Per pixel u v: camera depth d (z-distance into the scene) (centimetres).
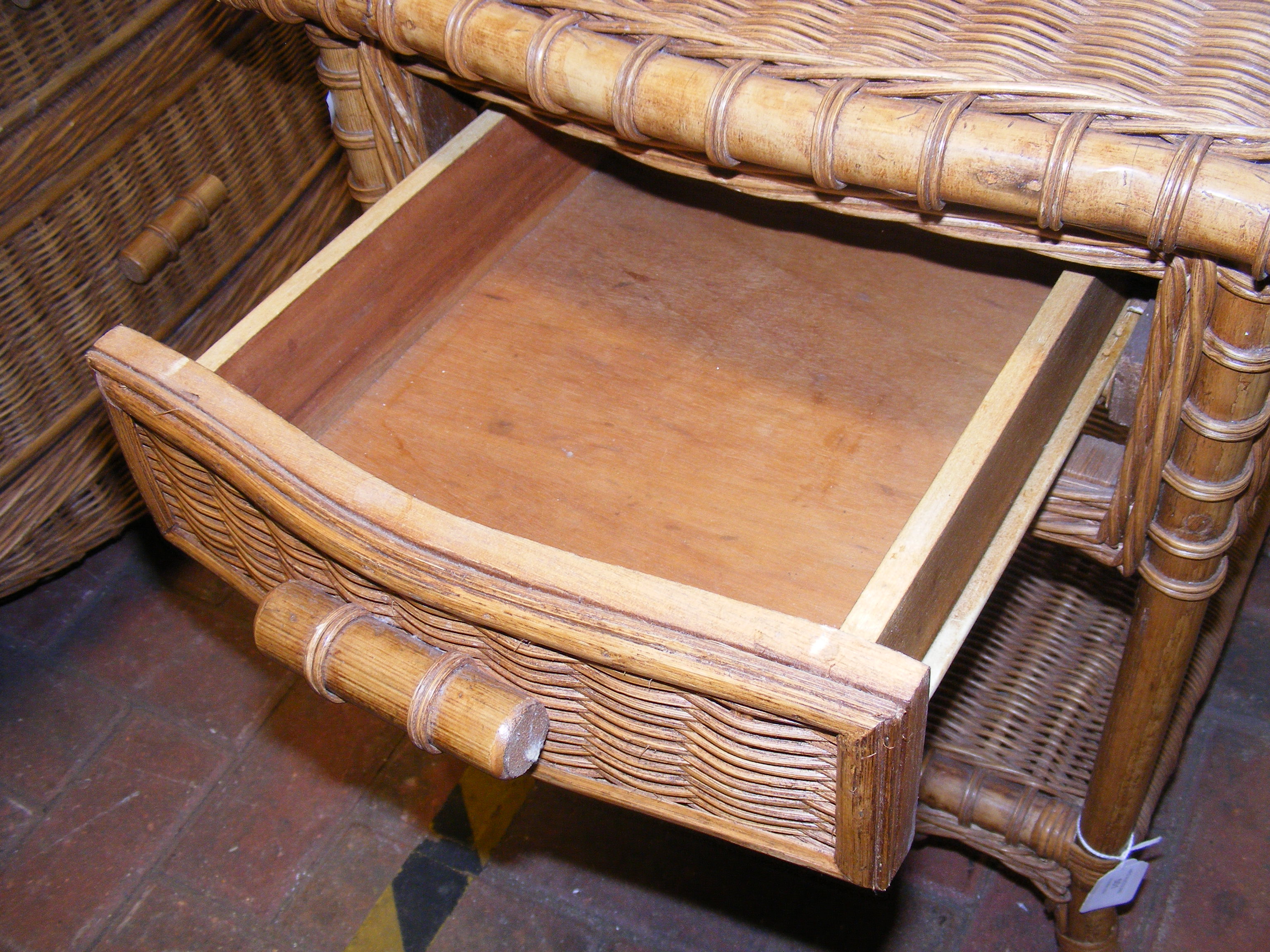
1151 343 63
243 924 114
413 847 118
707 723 56
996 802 100
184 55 113
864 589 63
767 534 71
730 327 83
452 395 80
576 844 118
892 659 50
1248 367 60
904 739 51
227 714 128
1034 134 56
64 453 121
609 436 77
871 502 72
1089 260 62
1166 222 54
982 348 80
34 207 105
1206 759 119
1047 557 116
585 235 90
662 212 92
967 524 62
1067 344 69
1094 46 62
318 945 113
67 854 118
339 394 79
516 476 75
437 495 74
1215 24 62
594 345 82
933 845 117
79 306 115
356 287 77
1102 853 96
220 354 70
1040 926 111
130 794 122
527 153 87
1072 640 111
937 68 62
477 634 59
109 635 135
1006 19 64
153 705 129
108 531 131
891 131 58
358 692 62
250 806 121
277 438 61
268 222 134
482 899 115
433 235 81
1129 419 83
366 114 88
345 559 60
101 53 105
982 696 106
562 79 66
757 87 61
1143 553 75
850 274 86
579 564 56
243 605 137
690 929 112
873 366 80
